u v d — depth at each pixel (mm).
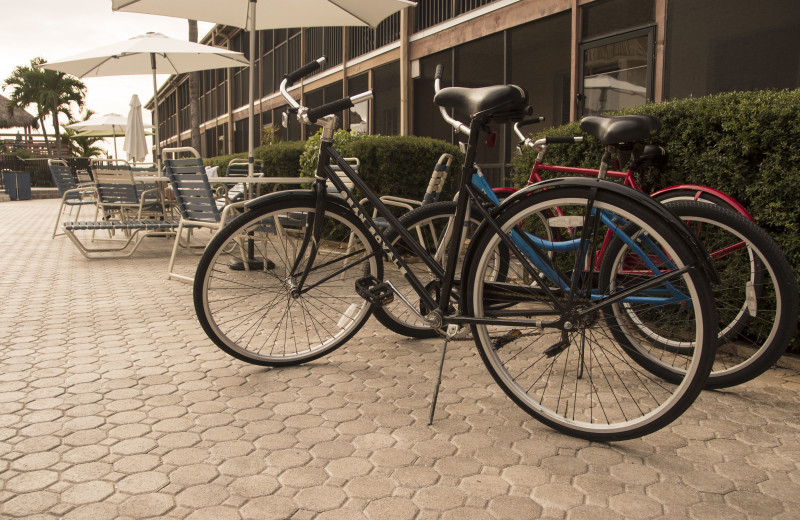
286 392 2656
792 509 1777
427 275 2928
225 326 3666
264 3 5809
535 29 8211
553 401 2533
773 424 2361
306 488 1862
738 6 5543
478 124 2369
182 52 7613
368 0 5395
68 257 6738
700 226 2846
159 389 2672
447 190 6723
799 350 3088
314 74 15961
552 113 8031
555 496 1840
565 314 2271
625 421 2152
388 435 2240
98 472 1939
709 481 1937
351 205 2855
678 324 2762
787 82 5219
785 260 2453
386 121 12703
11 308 4195
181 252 7188
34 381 2752
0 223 11344
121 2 5734
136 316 3984
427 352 3264
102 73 9133
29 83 41656
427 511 1749
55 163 10688
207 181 4898
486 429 2307
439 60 10383
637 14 6566
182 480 1898
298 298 3145
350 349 3312
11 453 2061
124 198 7949
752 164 3059
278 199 2869
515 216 2299
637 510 1769
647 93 6484
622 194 2102
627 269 2662
